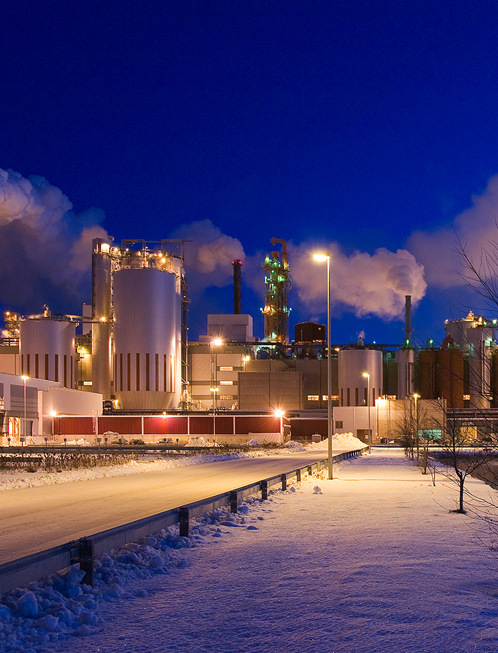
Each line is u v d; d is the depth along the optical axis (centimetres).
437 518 1526
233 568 969
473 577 878
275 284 16738
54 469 3647
